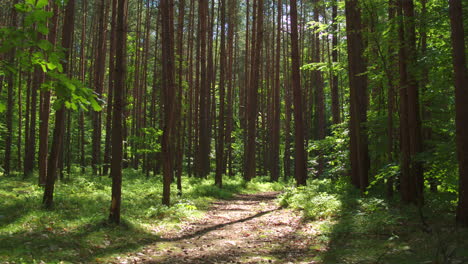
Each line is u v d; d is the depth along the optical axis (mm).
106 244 7426
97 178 21453
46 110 14570
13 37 3240
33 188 14180
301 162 16203
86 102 3674
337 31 14656
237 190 21812
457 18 7434
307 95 37062
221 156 21969
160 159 28141
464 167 7422
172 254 7117
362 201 11086
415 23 9922
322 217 10305
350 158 14750
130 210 11242
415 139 9656
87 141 33875
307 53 36531
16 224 7977
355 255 6605
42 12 3264
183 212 11664
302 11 36031
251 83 26516
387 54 11570
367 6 11984
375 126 12977
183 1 20938
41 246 6586
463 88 7367
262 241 8359
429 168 10484
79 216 9406
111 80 21891
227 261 6645
